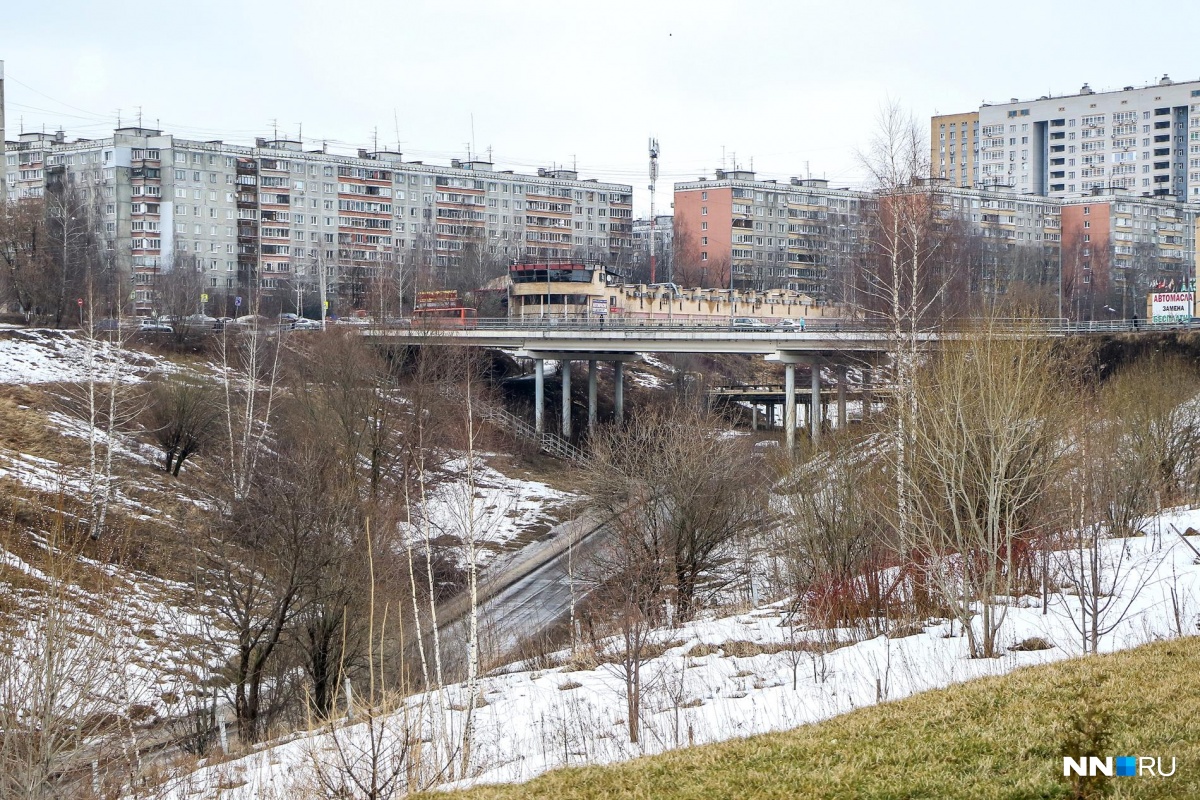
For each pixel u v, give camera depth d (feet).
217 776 90.38
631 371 417.08
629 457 162.09
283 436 212.23
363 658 125.70
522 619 161.99
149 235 515.50
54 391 239.30
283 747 99.35
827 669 89.15
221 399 227.81
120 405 220.64
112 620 95.86
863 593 111.24
